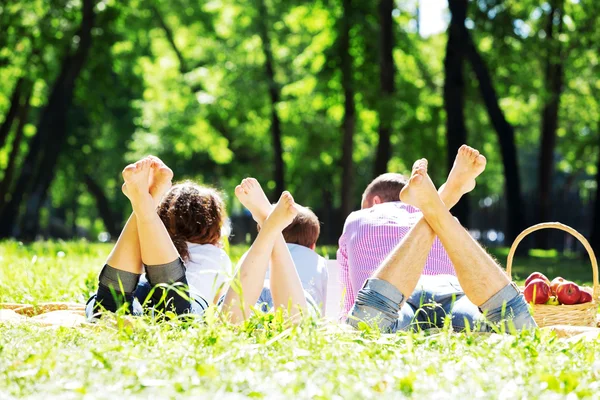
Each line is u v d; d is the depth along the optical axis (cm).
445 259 486
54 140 2386
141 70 3005
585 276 1244
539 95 2309
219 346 306
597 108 2839
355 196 3488
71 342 331
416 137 2358
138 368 272
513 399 243
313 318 351
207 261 467
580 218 2653
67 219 4797
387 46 2162
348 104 2339
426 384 255
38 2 2312
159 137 3016
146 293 445
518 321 393
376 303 396
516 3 2150
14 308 545
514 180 1977
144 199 397
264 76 2686
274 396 237
